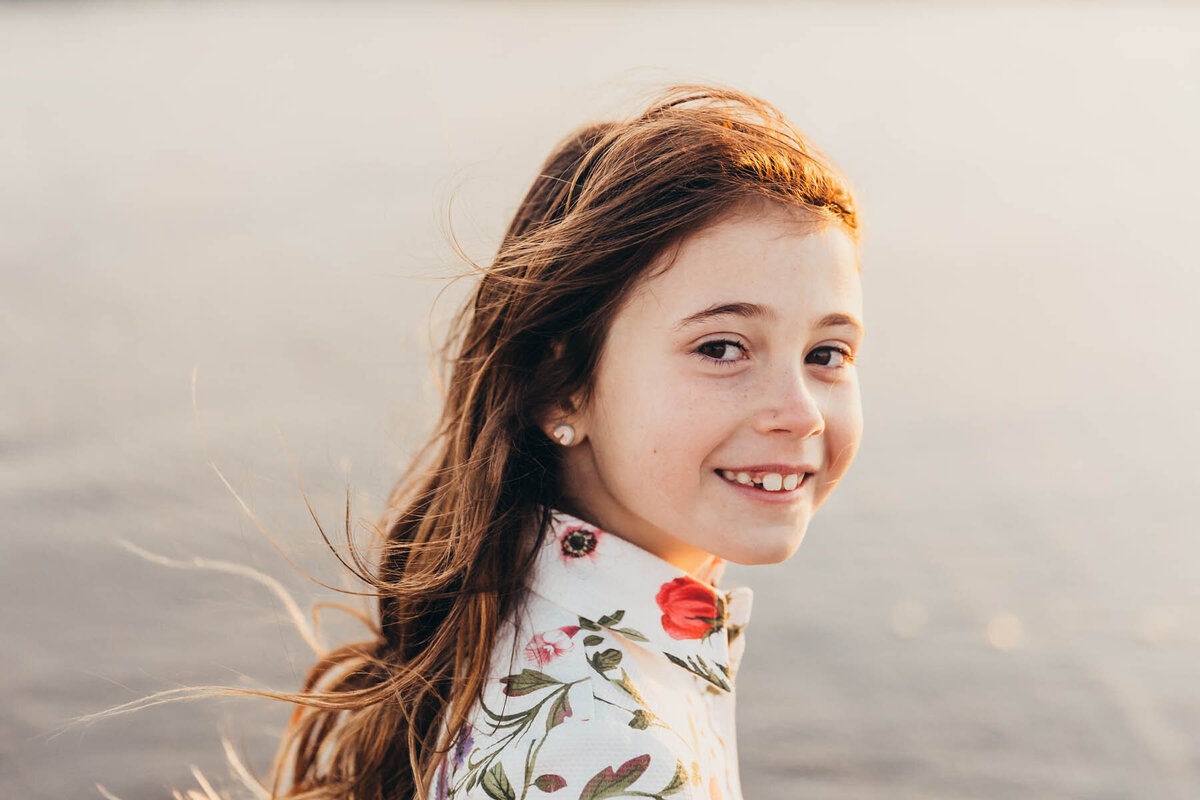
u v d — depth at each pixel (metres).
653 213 1.28
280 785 1.77
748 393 1.27
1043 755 3.38
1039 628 4.05
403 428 3.39
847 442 1.34
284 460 4.73
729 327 1.26
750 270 1.26
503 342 1.38
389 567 1.62
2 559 4.17
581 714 1.20
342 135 11.74
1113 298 8.04
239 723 3.30
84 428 5.38
